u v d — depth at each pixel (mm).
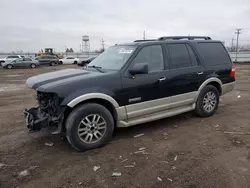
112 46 5188
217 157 3445
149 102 4320
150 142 4059
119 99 3959
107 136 3912
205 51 5336
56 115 3633
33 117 3898
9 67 29141
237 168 3121
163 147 3834
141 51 4352
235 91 8906
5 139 4312
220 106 6500
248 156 3459
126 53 4371
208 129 4652
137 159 3436
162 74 4461
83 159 3480
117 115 3990
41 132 4637
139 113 4227
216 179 2875
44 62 34906
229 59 5785
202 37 5613
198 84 5078
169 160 3385
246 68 21656
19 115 5945
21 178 3000
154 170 3117
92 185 2816
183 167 3178
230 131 4516
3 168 3258
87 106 3670
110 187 2770
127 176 2990
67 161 3424
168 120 5273
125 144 3992
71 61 39156
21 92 10039
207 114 5402
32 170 3193
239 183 2785
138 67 3930
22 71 24344
